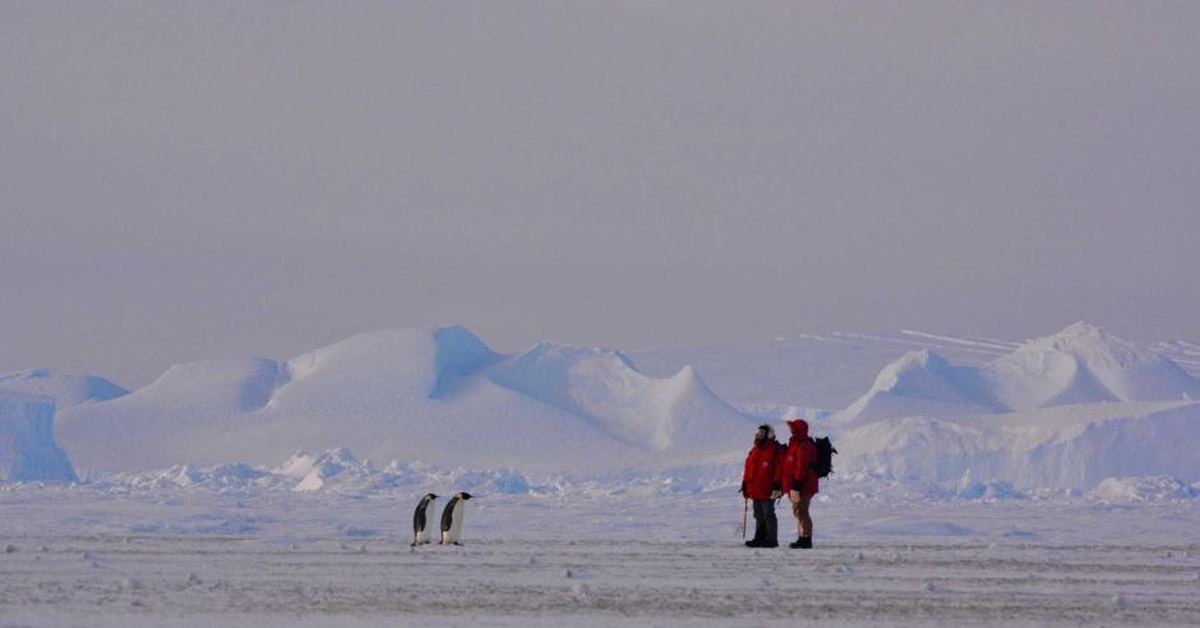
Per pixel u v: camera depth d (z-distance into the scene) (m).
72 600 52.69
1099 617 53.03
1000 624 50.22
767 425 91.12
